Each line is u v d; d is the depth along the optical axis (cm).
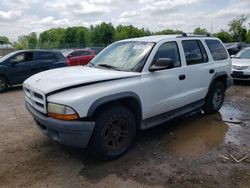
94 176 339
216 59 588
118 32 8038
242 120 568
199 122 552
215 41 604
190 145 434
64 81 360
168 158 387
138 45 457
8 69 948
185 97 494
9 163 375
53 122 338
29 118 587
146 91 411
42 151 412
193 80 510
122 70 420
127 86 382
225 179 330
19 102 762
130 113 394
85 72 407
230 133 489
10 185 321
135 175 340
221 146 430
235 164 369
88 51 1716
